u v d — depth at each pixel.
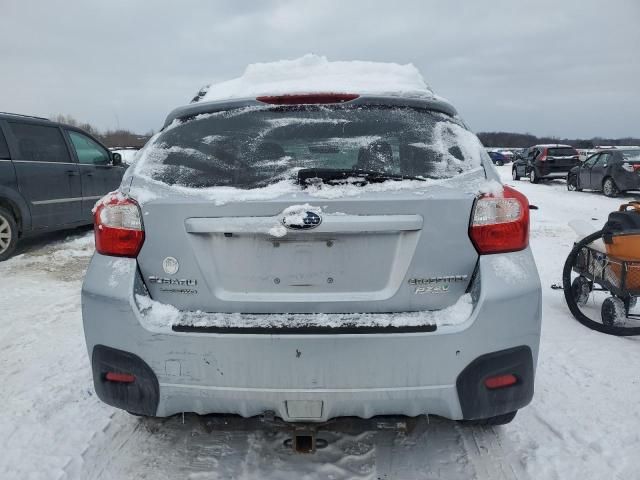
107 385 2.22
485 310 2.06
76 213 7.66
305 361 2.03
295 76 2.70
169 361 2.10
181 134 2.41
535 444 2.64
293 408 2.09
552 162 21.17
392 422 2.23
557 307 4.88
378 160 2.24
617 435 2.71
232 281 2.15
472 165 2.25
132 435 2.77
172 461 2.54
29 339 4.16
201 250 2.14
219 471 2.46
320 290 2.12
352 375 2.04
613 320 4.17
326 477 2.42
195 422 2.88
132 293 2.14
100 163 8.32
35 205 6.94
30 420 2.93
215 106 2.44
